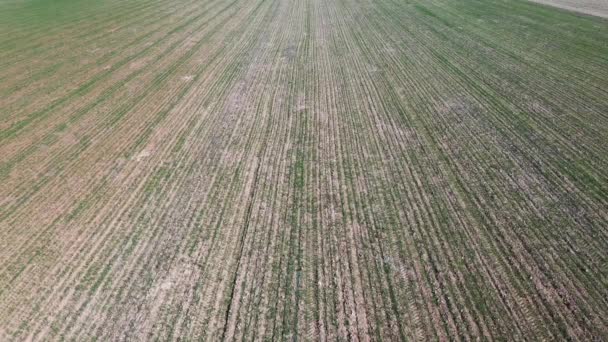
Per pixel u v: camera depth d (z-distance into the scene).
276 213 11.58
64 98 19.56
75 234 11.27
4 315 9.15
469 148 13.88
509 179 12.34
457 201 11.61
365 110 16.84
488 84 18.25
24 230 11.55
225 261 10.12
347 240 10.53
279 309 8.88
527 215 10.98
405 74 19.94
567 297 8.79
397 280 9.37
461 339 8.10
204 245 10.62
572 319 8.37
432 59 21.50
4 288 9.79
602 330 8.15
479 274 9.40
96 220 11.72
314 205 11.80
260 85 19.72
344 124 15.89
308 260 10.03
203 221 11.43
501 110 16.06
